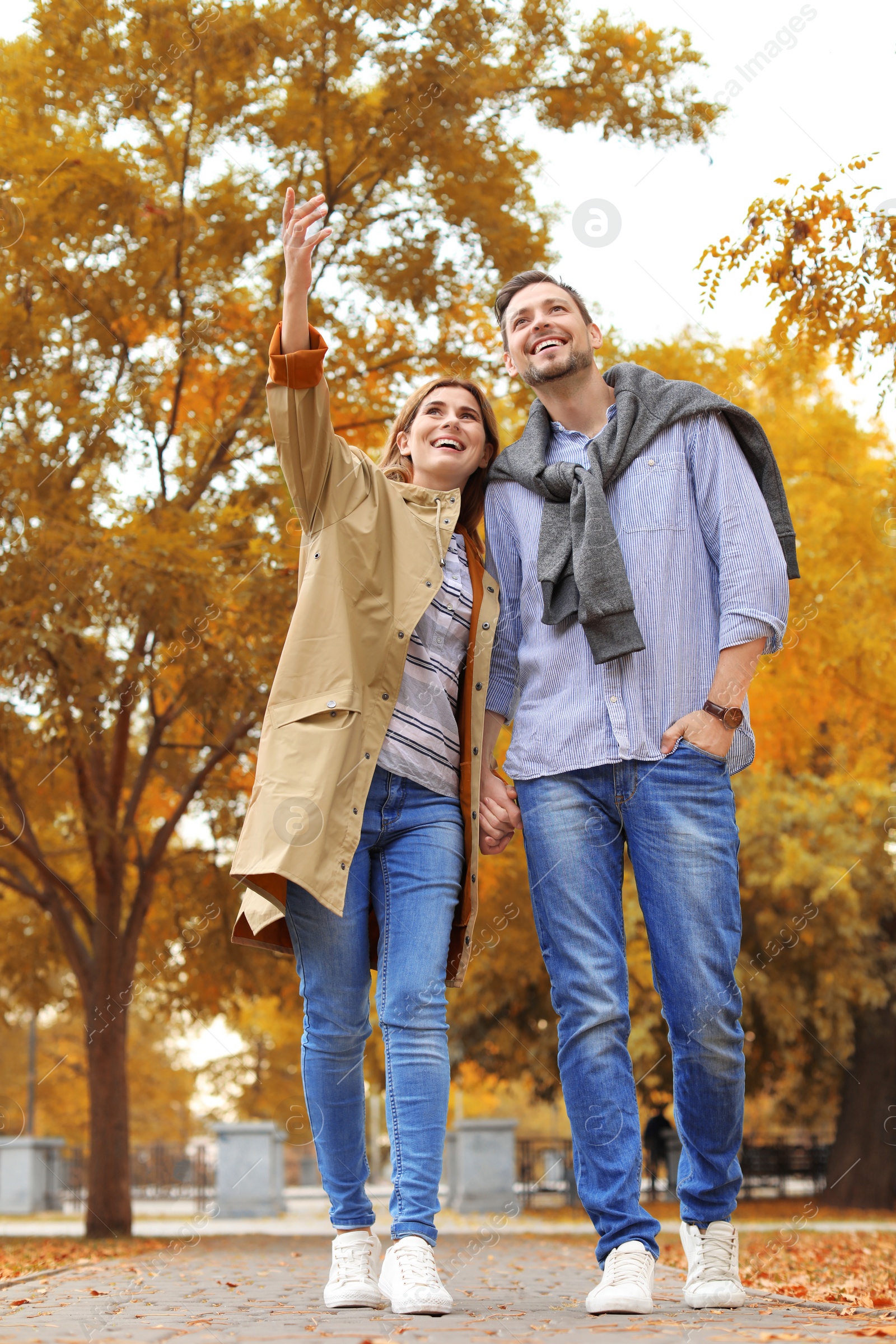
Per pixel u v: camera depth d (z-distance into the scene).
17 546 8.53
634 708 2.78
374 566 2.89
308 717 2.74
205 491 9.83
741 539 2.79
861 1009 16.72
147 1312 2.79
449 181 9.18
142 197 8.72
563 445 3.12
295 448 2.84
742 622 2.74
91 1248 8.05
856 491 9.26
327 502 2.90
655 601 2.82
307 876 2.59
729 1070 2.67
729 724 2.72
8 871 10.74
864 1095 16.97
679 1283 3.88
